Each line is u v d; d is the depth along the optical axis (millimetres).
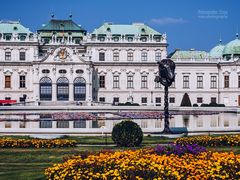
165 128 61406
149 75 172000
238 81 174125
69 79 161875
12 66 166500
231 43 179875
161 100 172375
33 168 36719
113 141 50156
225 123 90000
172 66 61781
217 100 175500
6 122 92000
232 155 30531
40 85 161500
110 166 29156
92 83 167000
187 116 113312
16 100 165875
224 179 27750
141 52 172625
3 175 33969
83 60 161875
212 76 175625
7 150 44781
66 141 47969
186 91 174500
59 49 161750
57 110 132750
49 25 179250
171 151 32906
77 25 181250
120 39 171750
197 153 32469
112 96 170625
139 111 128875
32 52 168875
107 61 170500
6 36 168625
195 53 179625
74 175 28656
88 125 84625
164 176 27594
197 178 27172
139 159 29391
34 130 61625
